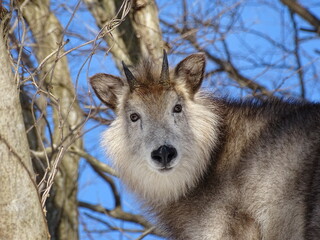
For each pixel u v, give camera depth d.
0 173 8.37
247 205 10.73
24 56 14.36
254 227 10.68
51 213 14.61
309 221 10.17
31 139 14.48
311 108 10.95
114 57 14.52
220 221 10.87
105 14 14.96
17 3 11.39
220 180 10.98
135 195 11.69
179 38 14.43
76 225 14.84
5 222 8.42
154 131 10.78
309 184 10.28
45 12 15.27
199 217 11.07
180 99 11.06
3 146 8.37
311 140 10.49
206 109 11.32
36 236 8.56
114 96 11.62
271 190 10.57
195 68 11.32
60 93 14.66
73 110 14.64
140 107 10.98
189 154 10.99
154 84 11.09
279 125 10.91
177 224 11.38
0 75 8.48
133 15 14.59
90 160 14.00
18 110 8.58
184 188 11.12
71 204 14.84
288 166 10.51
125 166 11.41
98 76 11.57
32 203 8.55
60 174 14.71
